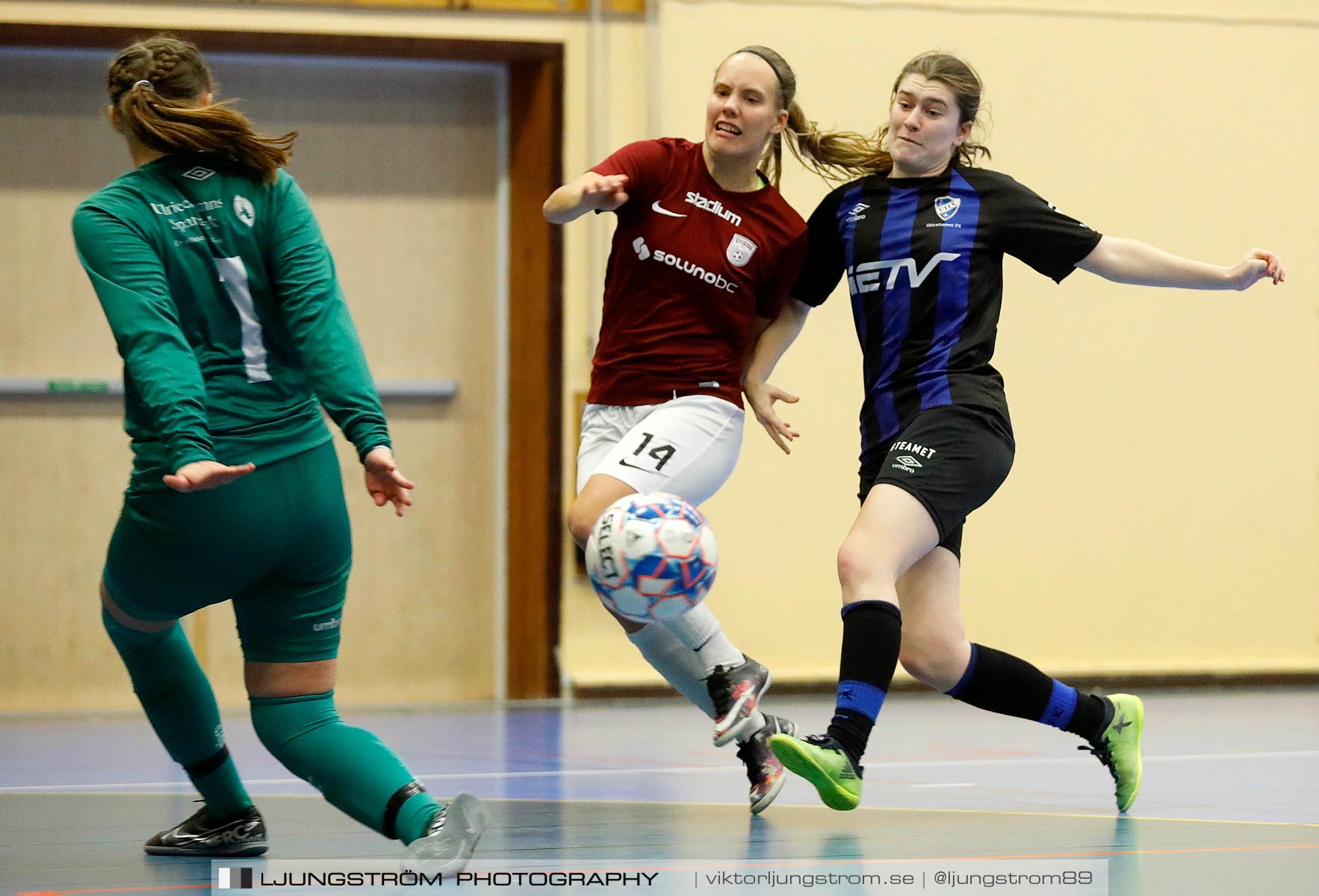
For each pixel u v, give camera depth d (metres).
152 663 6.54
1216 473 18.17
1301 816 8.12
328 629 6.16
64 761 11.62
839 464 17.52
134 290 5.64
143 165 6.07
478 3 17.36
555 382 17.73
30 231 17.23
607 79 17.58
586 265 17.75
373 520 17.95
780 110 8.59
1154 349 18.09
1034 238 8.12
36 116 17.22
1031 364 17.88
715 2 17.50
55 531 17.31
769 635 17.31
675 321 8.52
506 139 18.02
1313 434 18.36
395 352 17.94
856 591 7.43
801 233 8.68
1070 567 17.89
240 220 5.95
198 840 6.77
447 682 18.00
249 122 6.05
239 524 5.81
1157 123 18.16
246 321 5.95
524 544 17.78
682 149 8.70
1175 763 10.88
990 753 11.78
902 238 8.16
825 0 17.59
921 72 8.34
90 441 17.39
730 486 17.31
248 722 15.12
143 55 6.12
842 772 7.12
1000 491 17.81
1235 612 18.17
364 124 17.84
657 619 7.04
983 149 8.80
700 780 9.89
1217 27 18.28
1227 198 18.27
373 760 5.93
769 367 8.93
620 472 8.09
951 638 8.15
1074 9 18.02
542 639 17.75
